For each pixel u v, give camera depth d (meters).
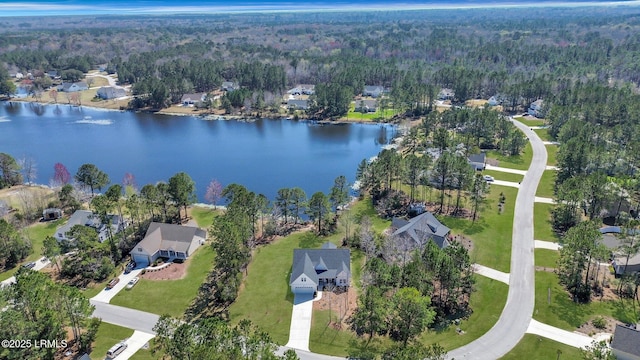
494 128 146.62
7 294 56.75
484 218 97.56
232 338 49.38
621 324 63.19
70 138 166.00
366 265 75.00
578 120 139.12
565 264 77.12
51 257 76.88
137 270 79.50
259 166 137.38
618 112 149.62
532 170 124.81
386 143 158.75
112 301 70.81
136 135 170.25
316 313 67.38
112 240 82.81
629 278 69.88
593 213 93.50
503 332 62.62
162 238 84.94
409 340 61.16
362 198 111.00
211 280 76.19
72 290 59.50
